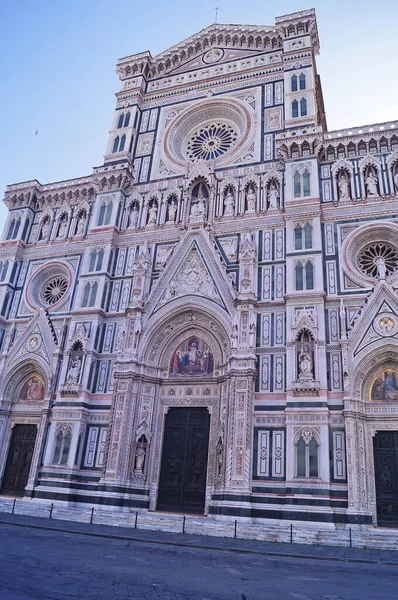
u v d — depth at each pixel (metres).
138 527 28.67
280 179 41.31
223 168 44.12
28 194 49.66
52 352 40.97
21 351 42.19
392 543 25.45
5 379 41.56
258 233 39.66
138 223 44.69
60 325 42.19
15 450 40.12
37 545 18.89
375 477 30.39
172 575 14.80
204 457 35.16
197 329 38.75
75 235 46.41
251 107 46.47
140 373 37.12
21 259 47.59
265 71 47.84
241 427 32.31
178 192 44.44
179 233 42.25
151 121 50.81
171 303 38.94
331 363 32.97
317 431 30.92
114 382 37.12
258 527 28.22
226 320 36.69
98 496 33.97
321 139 40.16
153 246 42.94
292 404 32.06
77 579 12.94
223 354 36.56
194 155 48.16
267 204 40.88
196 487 34.44
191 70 51.94
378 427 31.20
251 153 43.84
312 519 28.84
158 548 21.12
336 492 29.45
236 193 42.38
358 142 39.62
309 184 39.00
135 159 48.81
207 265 39.31
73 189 48.22
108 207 45.53
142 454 35.28
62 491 34.66
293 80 45.25
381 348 32.03
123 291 41.81
